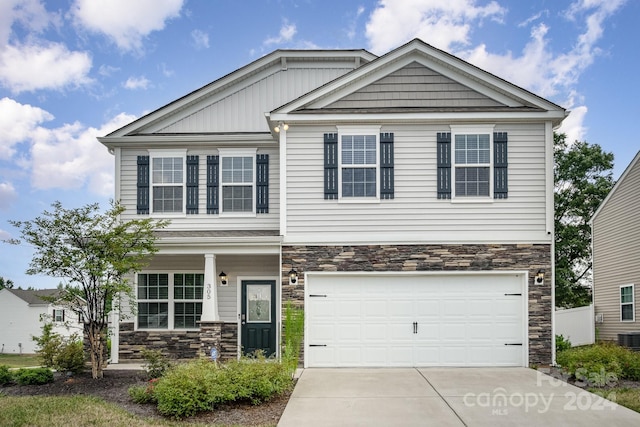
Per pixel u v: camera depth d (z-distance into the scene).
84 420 8.02
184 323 14.55
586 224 29.03
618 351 11.81
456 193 13.12
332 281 13.09
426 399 9.49
